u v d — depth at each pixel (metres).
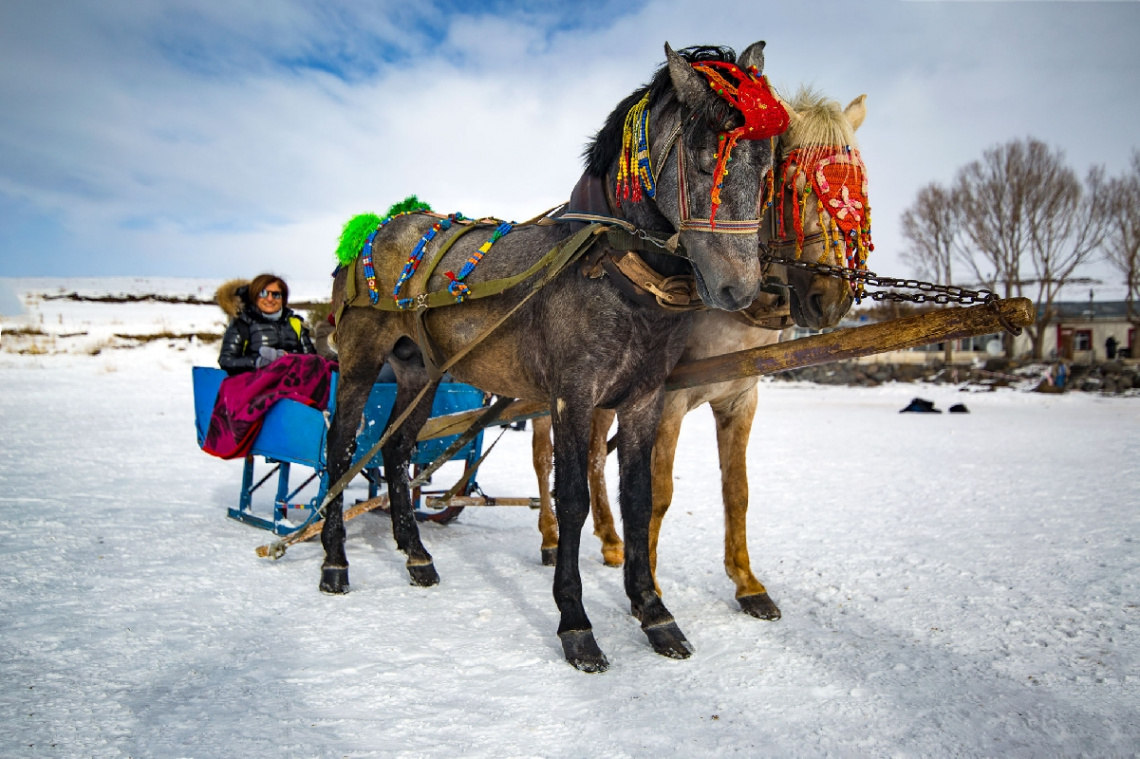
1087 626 3.48
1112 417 16.92
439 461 4.24
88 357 24.67
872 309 31.25
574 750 2.37
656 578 4.20
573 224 3.27
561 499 3.19
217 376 5.24
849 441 12.23
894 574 4.44
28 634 3.21
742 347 3.81
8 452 8.89
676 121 2.82
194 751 2.28
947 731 2.50
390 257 4.22
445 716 2.59
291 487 7.23
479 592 4.11
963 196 40.66
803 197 3.17
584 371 3.14
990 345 41.53
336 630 3.44
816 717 2.62
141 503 6.20
